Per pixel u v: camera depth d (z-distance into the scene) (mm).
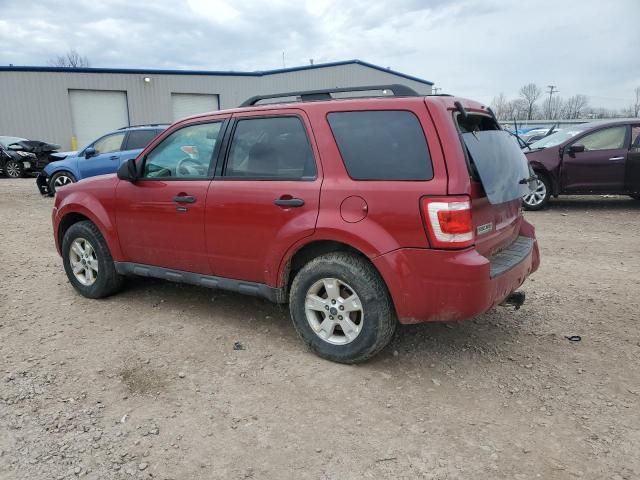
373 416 3037
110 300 5012
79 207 4875
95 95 26953
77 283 5098
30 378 3475
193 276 4293
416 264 3172
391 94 3646
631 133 9633
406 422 2975
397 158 3262
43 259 6633
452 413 3061
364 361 3639
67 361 3730
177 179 4250
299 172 3625
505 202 3561
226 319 4500
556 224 8633
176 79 28672
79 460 2656
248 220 3803
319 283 3611
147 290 5281
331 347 3635
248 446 2771
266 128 3828
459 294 3086
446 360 3713
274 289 3816
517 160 3885
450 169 3092
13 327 4352
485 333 4172
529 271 3965
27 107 25516
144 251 4551
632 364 3643
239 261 3947
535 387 3344
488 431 2889
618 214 9547
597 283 5422
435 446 2762
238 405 3160
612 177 9633
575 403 3158
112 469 2592
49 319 4535
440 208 3061
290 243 3598
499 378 3465
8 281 5641
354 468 2598
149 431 2896
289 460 2662
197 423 2977
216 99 30094
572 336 4102
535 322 4395
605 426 2920
